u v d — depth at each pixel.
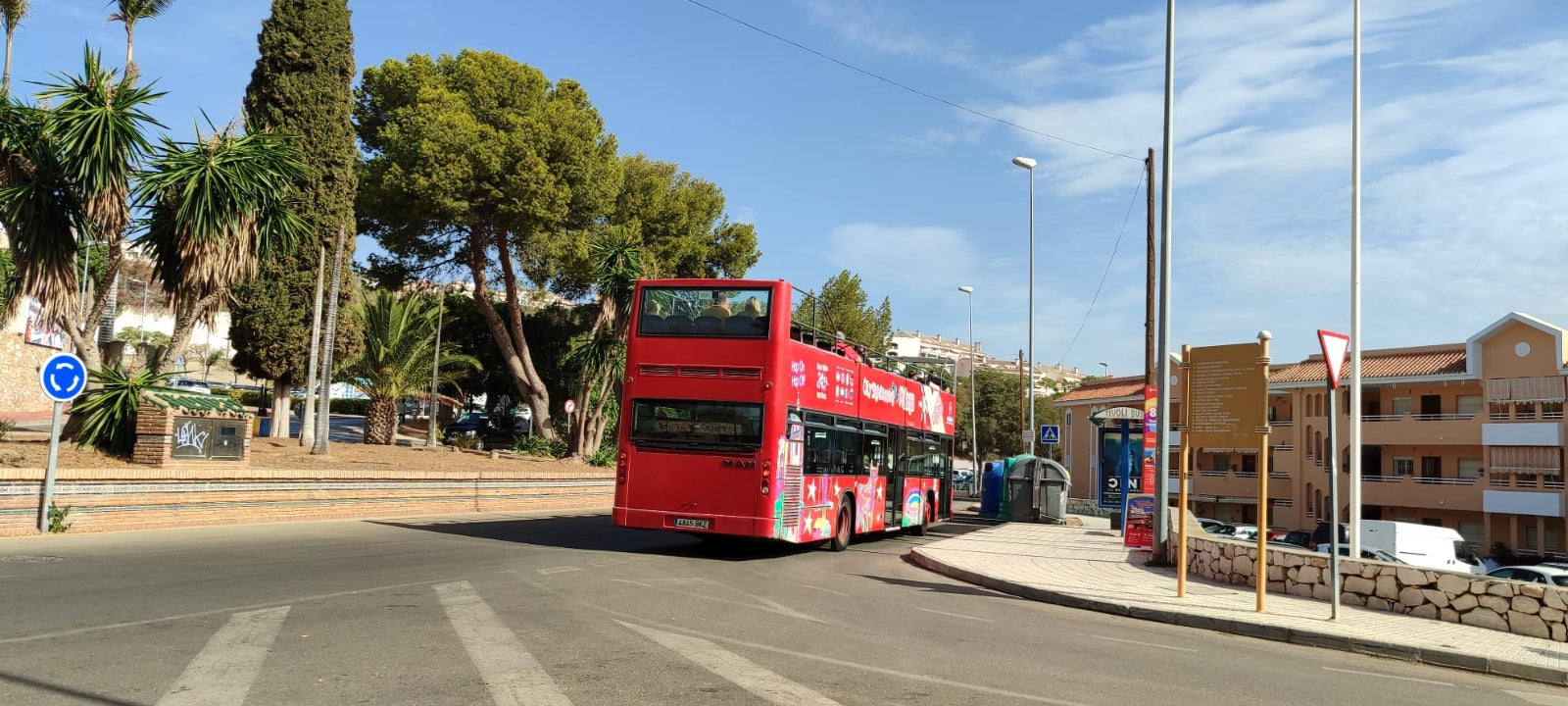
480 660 6.61
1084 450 61.56
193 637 6.96
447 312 39.06
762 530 14.80
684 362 15.53
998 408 82.94
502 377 42.78
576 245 33.25
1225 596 12.63
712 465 15.16
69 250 16.45
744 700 5.89
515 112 31.62
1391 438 44.88
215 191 17.02
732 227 43.72
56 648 6.46
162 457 16.19
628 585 11.04
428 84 31.12
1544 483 40.06
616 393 38.25
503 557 13.25
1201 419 12.45
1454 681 8.39
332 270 28.42
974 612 10.87
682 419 15.41
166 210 17.59
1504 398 41.28
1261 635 10.37
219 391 51.62
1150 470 20.52
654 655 7.09
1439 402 44.16
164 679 5.76
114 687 5.52
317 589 9.47
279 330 27.92
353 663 6.36
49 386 13.75
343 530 16.55
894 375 21.80
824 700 6.02
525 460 30.39
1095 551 18.89
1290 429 49.94
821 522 17.03
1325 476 47.34
